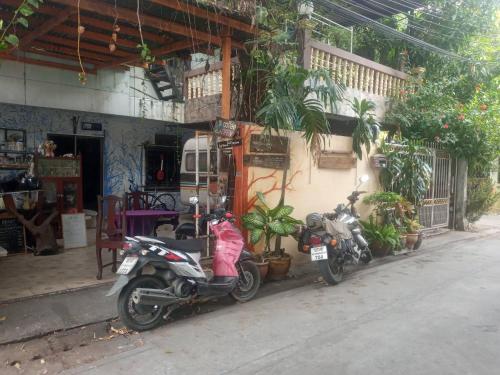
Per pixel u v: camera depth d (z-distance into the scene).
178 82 11.11
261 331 4.32
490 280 6.29
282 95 6.59
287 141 6.77
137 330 4.31
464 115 9.88
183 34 6.07
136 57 8.08
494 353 3.79
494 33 11.77
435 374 3.41
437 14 11.39
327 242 5.92
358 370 3.48
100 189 10.76
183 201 10.00
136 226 7.03
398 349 3.87
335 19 10.75
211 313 4.89
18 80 8.76
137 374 3.46
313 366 3.56
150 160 11.59
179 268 4.47
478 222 13.09
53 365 3.62
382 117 10.02
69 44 7.47
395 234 7.89
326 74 6.61
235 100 7.42
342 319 4.65
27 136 9.41
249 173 6.33
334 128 10.26
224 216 5.30
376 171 8.70
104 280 5.75
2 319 4.43
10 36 4.11
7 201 6.84
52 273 6.04
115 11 5.38
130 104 10.43
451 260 7.75
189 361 3.68
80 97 9.63
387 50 12.07
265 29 6.35
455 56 10.20
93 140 10.64
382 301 5.28
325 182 7.54
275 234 6.24
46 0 5.28
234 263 5.06
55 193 7.88
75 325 4.40
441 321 4.57
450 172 11.20
